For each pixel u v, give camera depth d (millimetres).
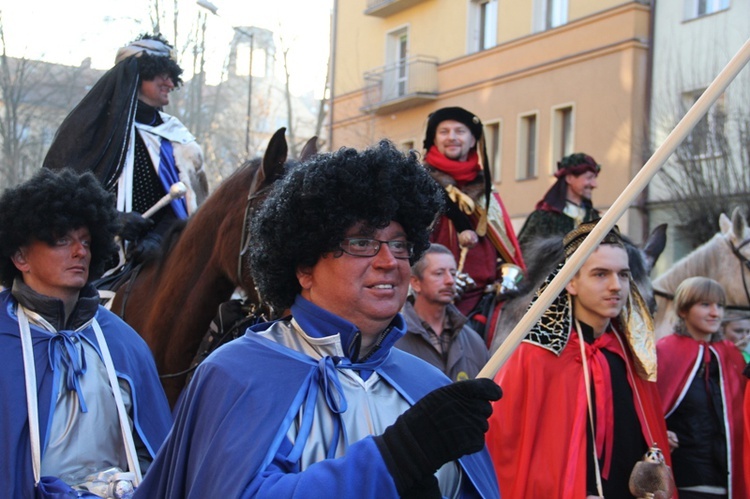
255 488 2082
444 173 6402
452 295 5117
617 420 3977
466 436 2064
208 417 2248
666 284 8047
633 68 18656
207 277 4875
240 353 2340
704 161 15266
